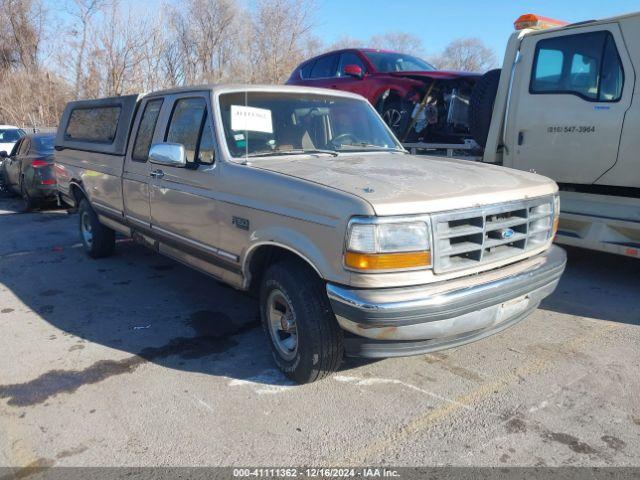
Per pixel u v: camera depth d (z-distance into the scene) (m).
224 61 27.55
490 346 4.36
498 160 6.39
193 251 4.61
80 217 7.27
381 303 3.02
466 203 3.29
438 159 4.65
